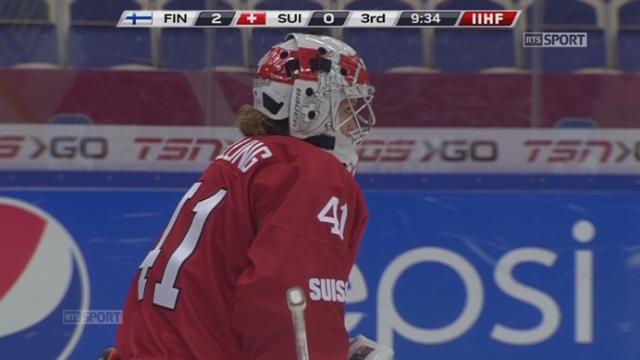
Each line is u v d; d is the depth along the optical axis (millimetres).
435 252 16266
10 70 15898
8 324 15961
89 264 16062
